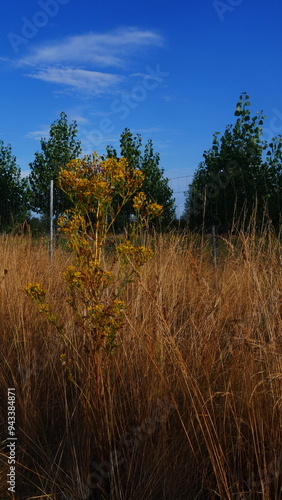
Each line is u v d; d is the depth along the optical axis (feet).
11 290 15.65
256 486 7.54
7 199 38.91
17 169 40.40
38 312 13.67
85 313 9.66
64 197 32.86
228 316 10.12
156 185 28.78
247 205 20.86
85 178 9.19
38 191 38.17
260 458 7.54
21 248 22.00
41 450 9.46
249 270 10.18
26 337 12.79
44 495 8.41
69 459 9.17
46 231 32.24
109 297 9.68
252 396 8.04
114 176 9.06
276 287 10.10
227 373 9.09
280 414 7.71
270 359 8.43
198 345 9.89
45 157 38.96
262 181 20.93
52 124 39.14
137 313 10.75
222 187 21.59
